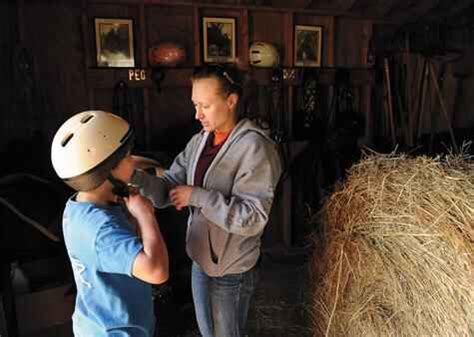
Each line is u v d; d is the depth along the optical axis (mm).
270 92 3340
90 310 1065
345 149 3471
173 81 3031
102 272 1031
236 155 1367
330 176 3467
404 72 3754
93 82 2840
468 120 4109
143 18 2922
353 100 3723
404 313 1542
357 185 1707
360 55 3715
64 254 1846
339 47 3627
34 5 2662
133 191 1115
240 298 1484
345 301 1738
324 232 1890
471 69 4066
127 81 2920
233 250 1410
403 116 3768
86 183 1021
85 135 1016
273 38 3377
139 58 2984
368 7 3539
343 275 1728
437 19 3812
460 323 1402
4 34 2594
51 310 1907
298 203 3496
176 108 3148
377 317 1628
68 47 2787
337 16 3523
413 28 3758
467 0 3723
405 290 1523
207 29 3139
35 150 2629
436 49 3822
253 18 3289
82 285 1074
